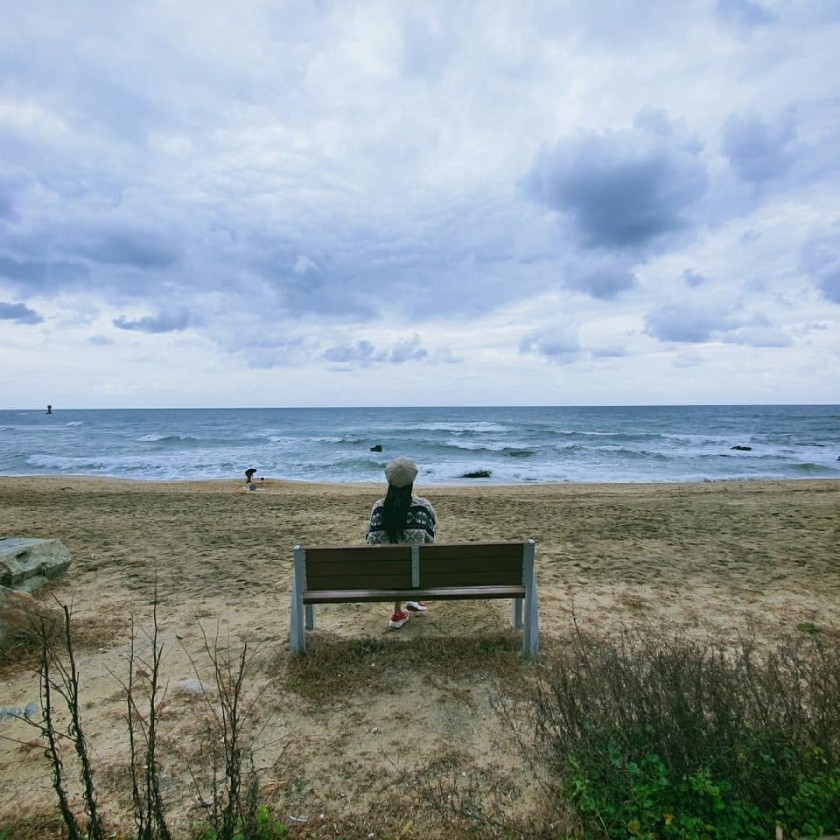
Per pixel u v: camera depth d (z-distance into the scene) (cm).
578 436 4644
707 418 8331
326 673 409
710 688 285
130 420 9419
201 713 356
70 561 681
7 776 293
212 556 773
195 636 485
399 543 476
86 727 341
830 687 304
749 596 603
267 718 351
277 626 507
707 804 240
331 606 565
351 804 275
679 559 762
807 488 1844
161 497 1488
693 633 496
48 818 261
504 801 275
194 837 247
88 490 1752
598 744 272
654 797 246
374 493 1695
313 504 1331
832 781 234
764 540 889
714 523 1045
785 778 245
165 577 668
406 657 432
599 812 244
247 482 1958
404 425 6544
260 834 239
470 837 252
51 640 459
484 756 312
